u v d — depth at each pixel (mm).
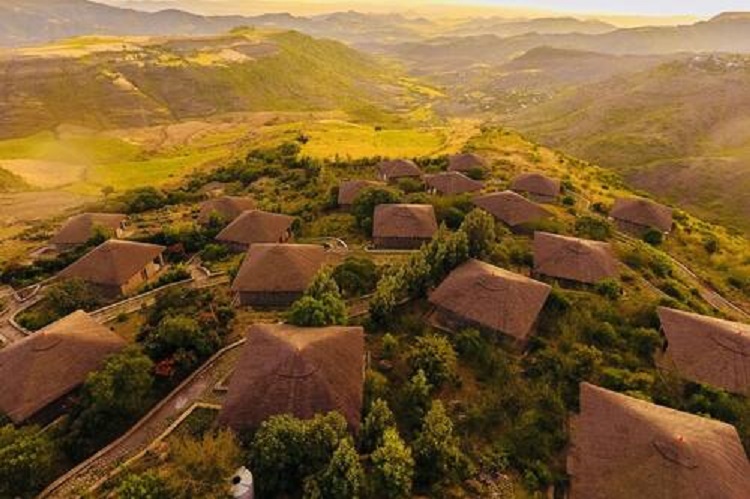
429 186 76375
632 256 54750
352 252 55906
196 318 40125
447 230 54969
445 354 34156
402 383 33906
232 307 44438
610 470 25672
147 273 57906
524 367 35812
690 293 52188
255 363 31359
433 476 27000
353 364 31953
